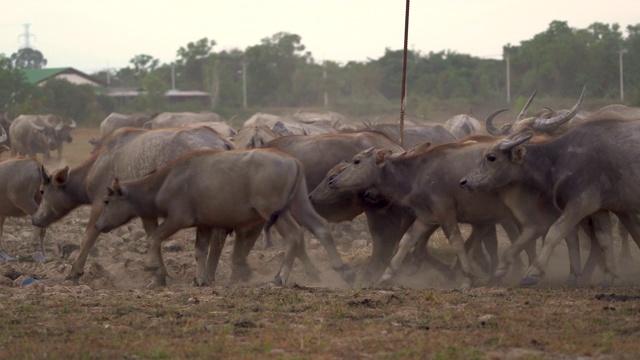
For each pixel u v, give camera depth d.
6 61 155.75
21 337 18.42
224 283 27.38
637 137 23.59
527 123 29.41
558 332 18.02
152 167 28.28
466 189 24.95
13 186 32.72
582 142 24.02
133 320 19.81
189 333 18.53
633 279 26.77
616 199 23.78
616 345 16.89
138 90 191.75
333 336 18.05
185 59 197.38
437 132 42.78
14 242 36.88
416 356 16.34
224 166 24.92
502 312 19.88
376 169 26.34
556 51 123.19
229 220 25.11
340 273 25.50
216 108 158.00
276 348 17.27
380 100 158.00
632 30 124.44
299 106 166.38
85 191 29.30
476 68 152.12
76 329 19.02
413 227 25.98
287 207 24.78
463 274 25.64
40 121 80.00
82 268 27.45
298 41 174.12
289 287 23.92
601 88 122.50
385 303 21.12
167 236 25.56
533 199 24.94
